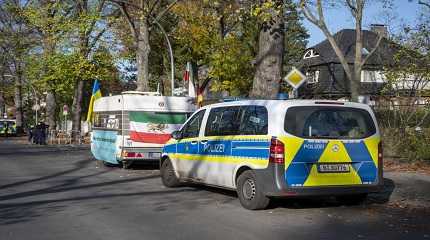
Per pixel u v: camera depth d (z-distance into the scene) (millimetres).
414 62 18891
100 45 39094
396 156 18203
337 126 9773
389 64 20469
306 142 9484
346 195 10273
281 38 16250
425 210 10133
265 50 16219
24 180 15172
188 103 18906
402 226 8672
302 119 9555
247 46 35062
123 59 39406
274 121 9578
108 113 19344
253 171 9891
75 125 42250
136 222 8891
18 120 65750
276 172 9398
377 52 29188
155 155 18344
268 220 9102
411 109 18266
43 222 8883
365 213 9828
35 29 44000
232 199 11414
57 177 16016
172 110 18641
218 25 36156
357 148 9828
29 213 9750
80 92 42219
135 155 18141
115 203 10922
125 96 18109
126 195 12078
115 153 18406
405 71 18641
